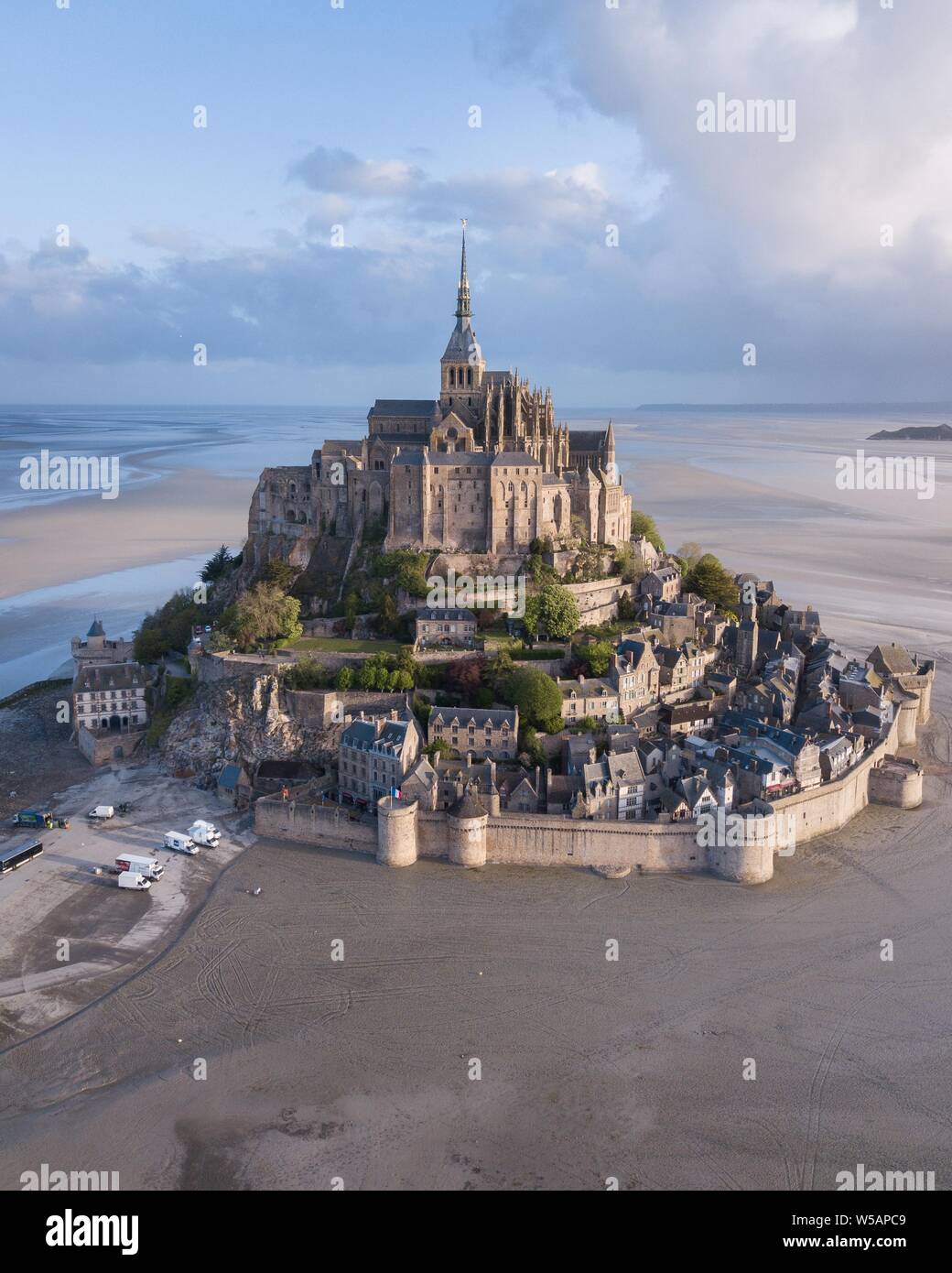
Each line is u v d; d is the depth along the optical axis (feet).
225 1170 306.35
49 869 479.41
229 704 601.21
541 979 395.55
